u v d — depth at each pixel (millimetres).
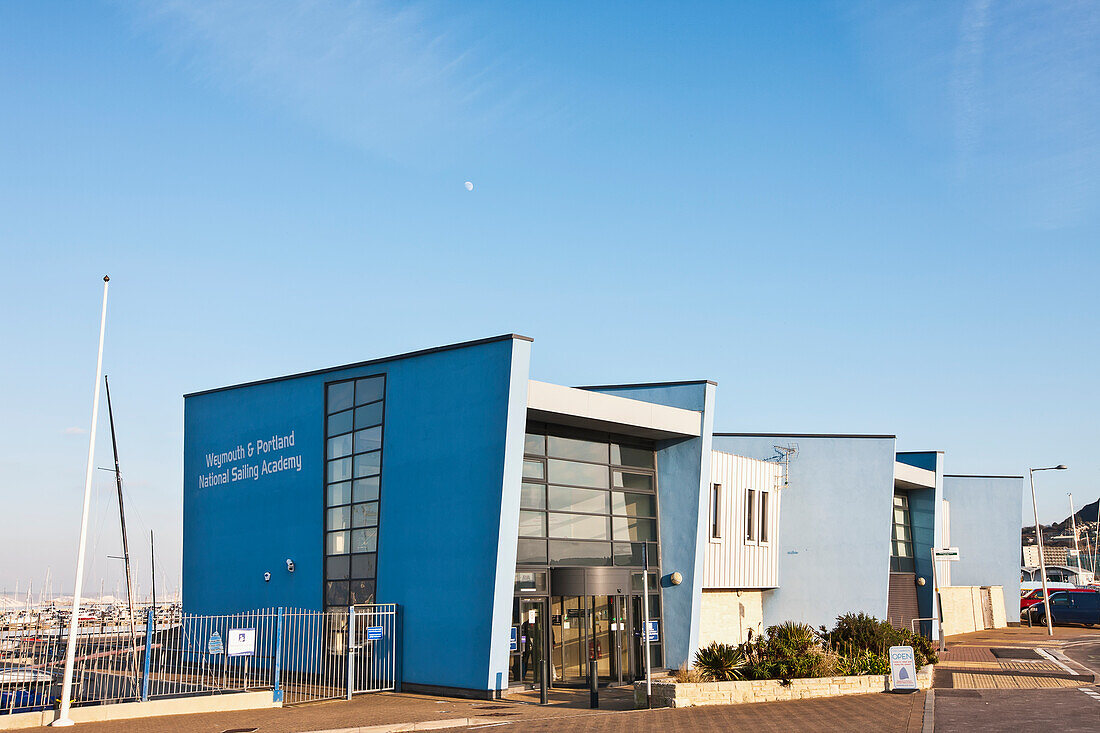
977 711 18562
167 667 22688
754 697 20797
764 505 33938
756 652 23125
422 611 23750
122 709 18750
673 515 27969
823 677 21984
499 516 22156
